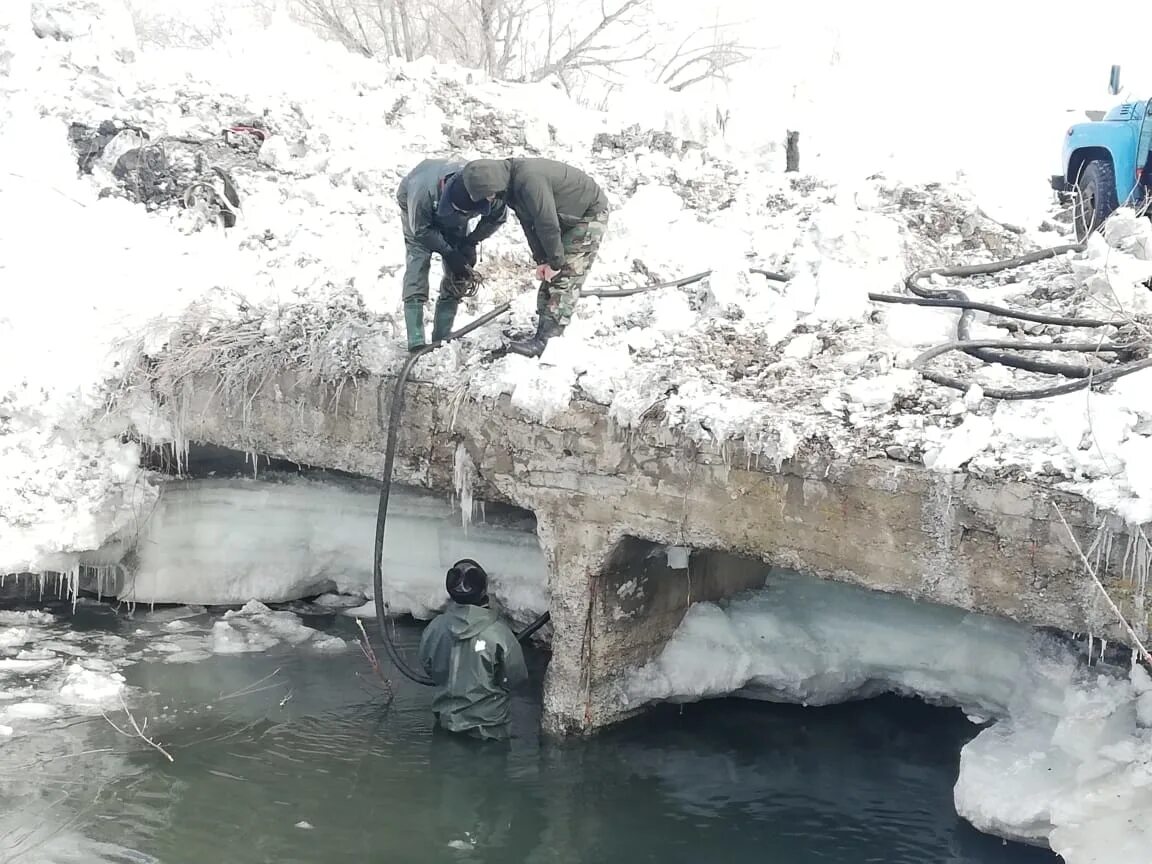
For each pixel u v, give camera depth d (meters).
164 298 8.47
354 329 7.34
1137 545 4.65
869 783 6.13
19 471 7.53
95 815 5.55
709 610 6.98
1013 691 6.13
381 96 12.09
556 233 6.21
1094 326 6.33
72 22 11.48
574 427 6.22
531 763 6.27
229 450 8.25
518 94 13.02
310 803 5.78
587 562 6.30
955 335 6.59
